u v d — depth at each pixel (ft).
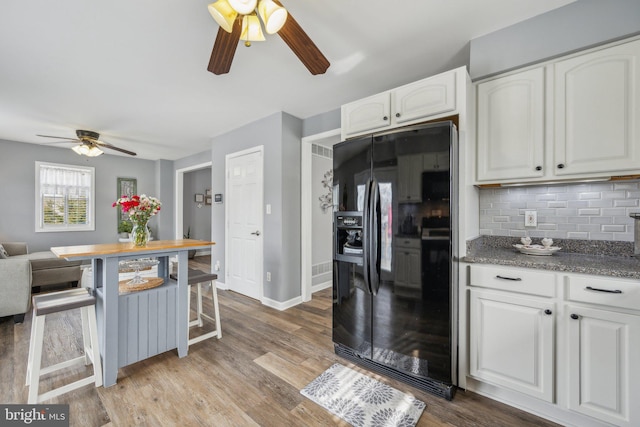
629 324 4.20
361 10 5.42
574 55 5.26
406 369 5.85
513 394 5.32
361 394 5.68
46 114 10.93
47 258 12.96
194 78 8.08
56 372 6.39
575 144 5.22
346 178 6.78
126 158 19.29
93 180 17.78
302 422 4.93
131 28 5.85
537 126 5.59
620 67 4.86
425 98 6.21
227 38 4.65
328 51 6.81
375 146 6.20
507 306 5.25
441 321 5.43
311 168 12.53
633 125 4.75
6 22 5.58
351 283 6.74
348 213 6.66
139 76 7.94
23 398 5.46
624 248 5.54
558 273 4.77
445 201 5.35
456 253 5.63
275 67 7.50
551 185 6.41
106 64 7.28
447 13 5.51
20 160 15.26
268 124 11.23
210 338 8.25
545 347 4.86
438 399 5.52
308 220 11.73
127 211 7.15
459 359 5.79
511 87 5.88
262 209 11.47
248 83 8.43
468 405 5.34
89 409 5.21
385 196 6.04
